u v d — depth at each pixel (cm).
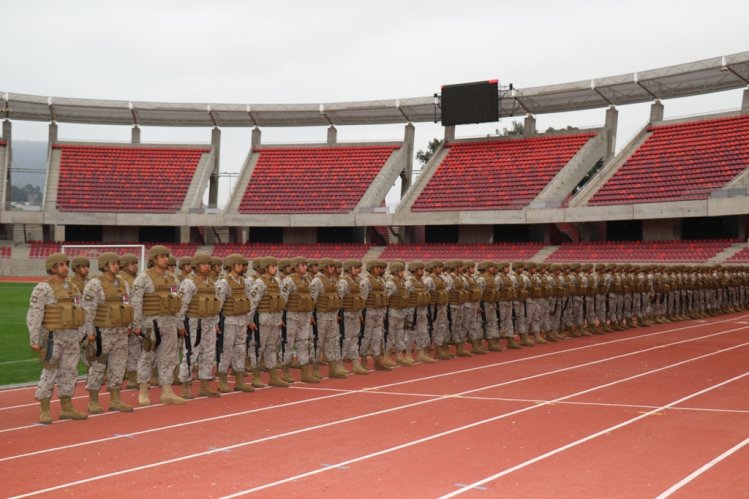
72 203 6066
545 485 822
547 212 5062
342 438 1045
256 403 1344
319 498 777
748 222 4697
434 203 5662
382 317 1800
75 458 945
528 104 5819
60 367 1205
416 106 6069
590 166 5538
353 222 5700
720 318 3472
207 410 1278
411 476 855
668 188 4812
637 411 1236
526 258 5078
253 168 6450
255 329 1529
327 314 1659
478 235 5703
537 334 2395
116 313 1270
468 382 1566
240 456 948
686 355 2006
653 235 5019
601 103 5662
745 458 935
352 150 6425
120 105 6231
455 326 2061
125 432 1100
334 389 1505
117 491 804
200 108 6297
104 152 6512
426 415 1206
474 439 1037
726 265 3975
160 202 6153
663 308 3183
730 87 5116
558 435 1061
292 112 6344
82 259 1291
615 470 880
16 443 1030
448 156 6112
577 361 1903
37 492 801
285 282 1595
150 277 1348
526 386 1502
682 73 4916
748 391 1430
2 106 6153
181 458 941
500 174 5697
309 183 6184
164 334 1355
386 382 1588
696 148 5044
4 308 3375
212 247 6069
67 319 1191
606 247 4866
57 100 6131
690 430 1094
